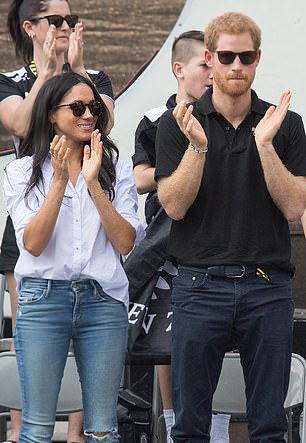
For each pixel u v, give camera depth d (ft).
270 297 44.65
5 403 52.65
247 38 44.50
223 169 44.93
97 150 44.88
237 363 51.29
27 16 55.26
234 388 51.24
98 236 45.44
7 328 67.46
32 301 44.34
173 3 69.97
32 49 56.49
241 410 51.34
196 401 44.98
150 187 53.78
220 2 69.97
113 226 44.91
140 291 50.70
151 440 57.88
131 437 56.03
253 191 44.88
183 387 44.96
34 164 46.14
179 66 55.93
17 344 44.68
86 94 46.21
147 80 70.23
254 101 45.83
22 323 44.42
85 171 44.68
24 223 45.06
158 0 69.97
